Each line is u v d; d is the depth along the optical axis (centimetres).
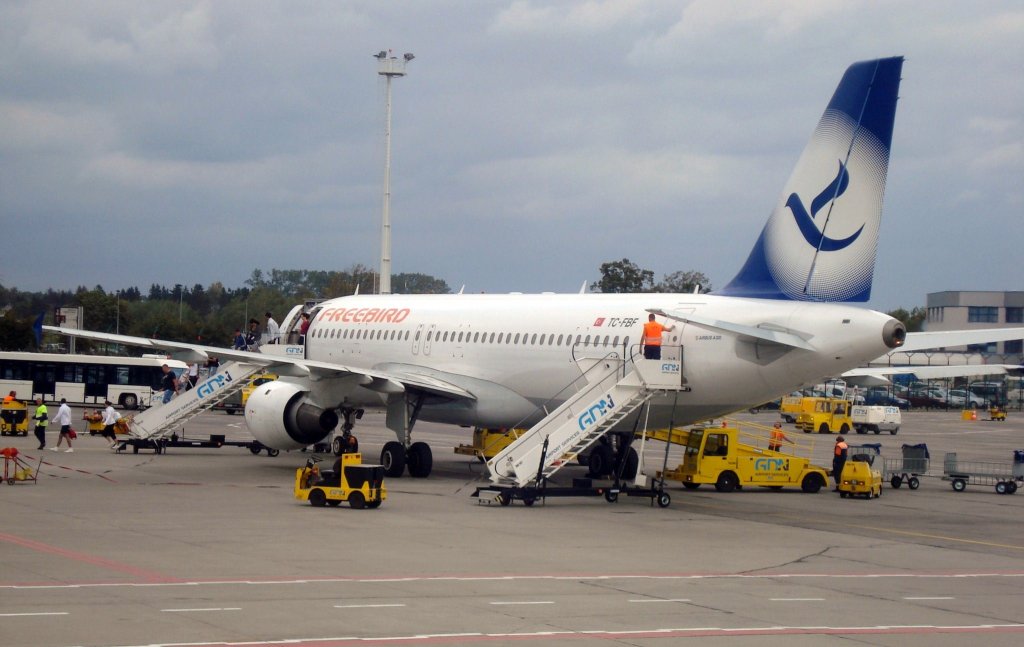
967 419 13462
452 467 5181
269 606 2012
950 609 2209
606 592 2253
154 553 2552
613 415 3825
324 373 4453
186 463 4969
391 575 2356
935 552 2973
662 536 3083
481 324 4691
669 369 3800
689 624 1981
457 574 2394
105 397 9912
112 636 1756
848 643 1889
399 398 4631
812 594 2312
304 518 3209
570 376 4259
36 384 9938
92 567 2356
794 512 3772
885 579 2528
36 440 6050
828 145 3734
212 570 2355
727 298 3900
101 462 4888
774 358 3678
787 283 3816
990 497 4556
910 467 4900
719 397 3834
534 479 3753
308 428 4694
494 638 1827
